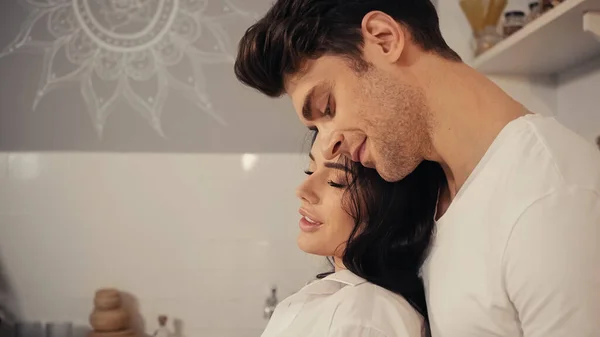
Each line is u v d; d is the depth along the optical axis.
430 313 0.78
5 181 2.15
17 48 2.16
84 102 2.16
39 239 2.15
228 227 2.16
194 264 2.15
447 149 0.78
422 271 0.86
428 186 0.88
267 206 2.16
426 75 0.78
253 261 2.16
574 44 1.48
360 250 0.86
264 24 0.82
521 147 0.69
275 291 2.13
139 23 2.17
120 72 2.17
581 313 0.59
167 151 2.17
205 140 2.17
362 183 0.87
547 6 1.44
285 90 0.84
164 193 2.16
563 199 0.63
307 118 0.82
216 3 2.19
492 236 0.67
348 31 0.78
